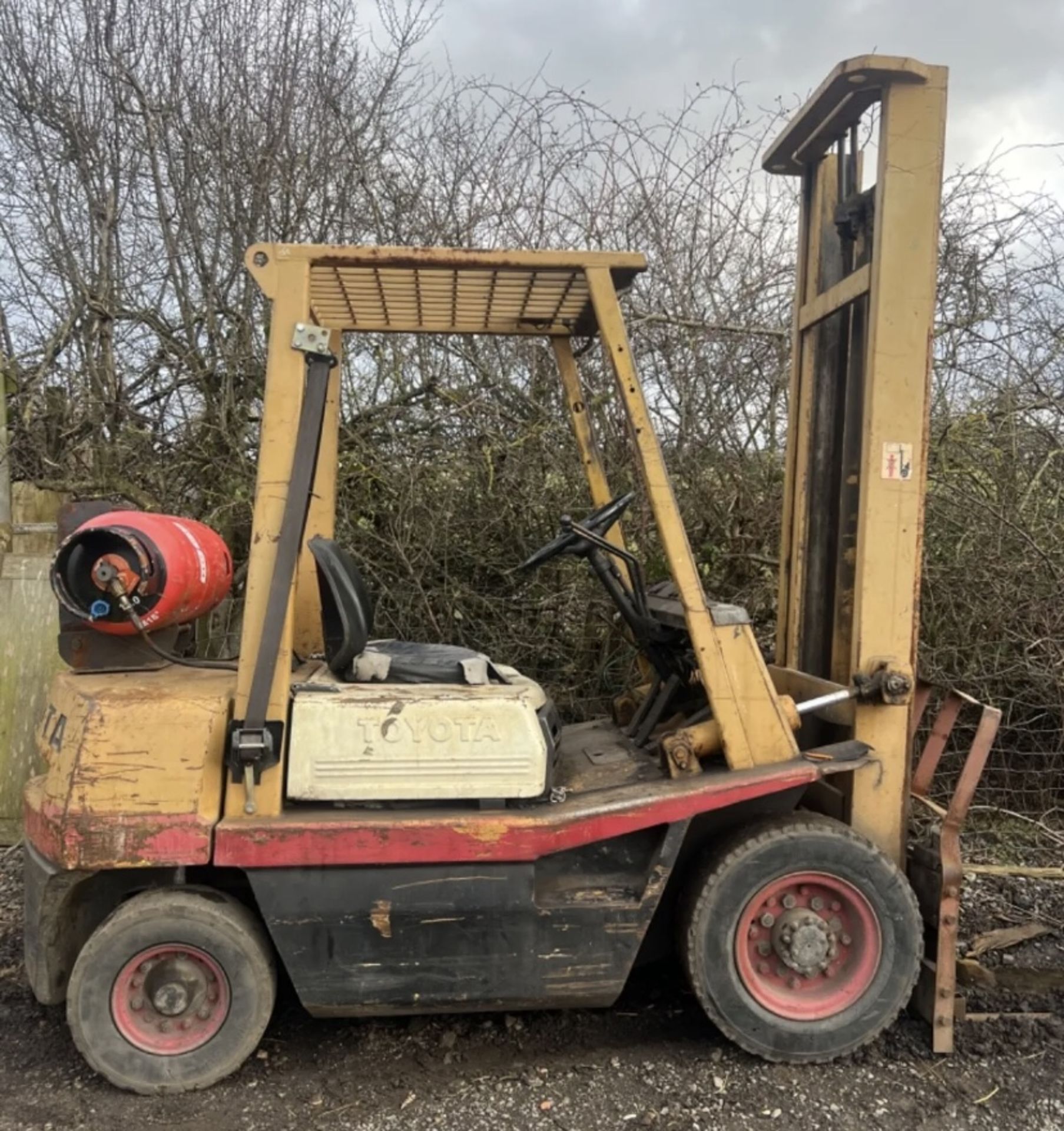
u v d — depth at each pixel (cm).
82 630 278
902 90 271
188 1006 256
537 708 263
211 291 531
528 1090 257
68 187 582
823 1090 257
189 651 314
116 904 274
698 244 527
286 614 245
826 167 321
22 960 328
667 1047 277
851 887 266
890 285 274
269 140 538
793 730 279
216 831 243
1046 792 479
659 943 287
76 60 571
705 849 278
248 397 536
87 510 295
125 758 245
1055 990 311
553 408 516
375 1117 246
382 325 318
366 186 529
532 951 255
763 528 505
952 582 484
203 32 557
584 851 269
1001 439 492
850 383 306
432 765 251
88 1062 256
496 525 518
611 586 310
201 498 540
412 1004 256
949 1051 273
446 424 523
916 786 317
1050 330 496
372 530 514
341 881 248
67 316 559
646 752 302
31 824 261
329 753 248
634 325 508
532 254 254
